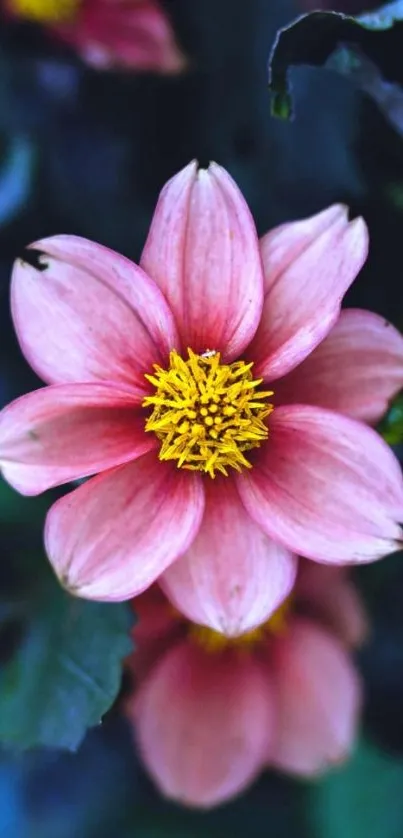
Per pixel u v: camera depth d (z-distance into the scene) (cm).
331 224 39
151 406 40
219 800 46
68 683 44
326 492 39
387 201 49
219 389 39
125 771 51
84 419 39
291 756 47
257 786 50
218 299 39
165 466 39
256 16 50
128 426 39
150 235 39
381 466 38
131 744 51
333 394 40
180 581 39
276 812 50
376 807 47
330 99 49
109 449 39
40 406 38
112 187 50
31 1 50
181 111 51
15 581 46
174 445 39
